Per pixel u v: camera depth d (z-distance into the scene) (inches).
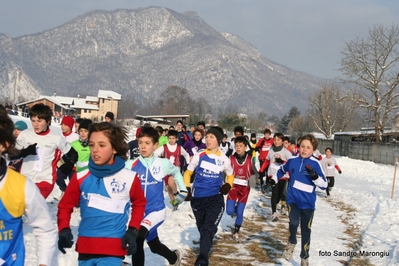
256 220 442.9
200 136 547.5
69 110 3710.6
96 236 156.6
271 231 397.1
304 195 278.1
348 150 2030.0
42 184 275.1
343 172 1261.1
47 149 277.0
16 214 118.3
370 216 490.3
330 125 2723.9
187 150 551.5
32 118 274.2
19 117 1920.5
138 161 228.4
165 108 4771.2
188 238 339.3
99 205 157.2
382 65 2004.2
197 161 279.6
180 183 241.0
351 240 378.9
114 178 158.6
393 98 2022.6
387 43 1980.8
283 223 436.8
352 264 306.3
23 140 275.0
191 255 298.8
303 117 3607.3
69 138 399.9
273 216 440.5
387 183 977.5
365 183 931.3
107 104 4062.5
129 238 155.3
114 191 158.1
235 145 352.5
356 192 702.5
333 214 510.0
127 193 160.1
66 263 245.0
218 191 280.1
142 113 5615.2
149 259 272.8
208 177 277.9
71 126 399.9
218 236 362.0
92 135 155.7
